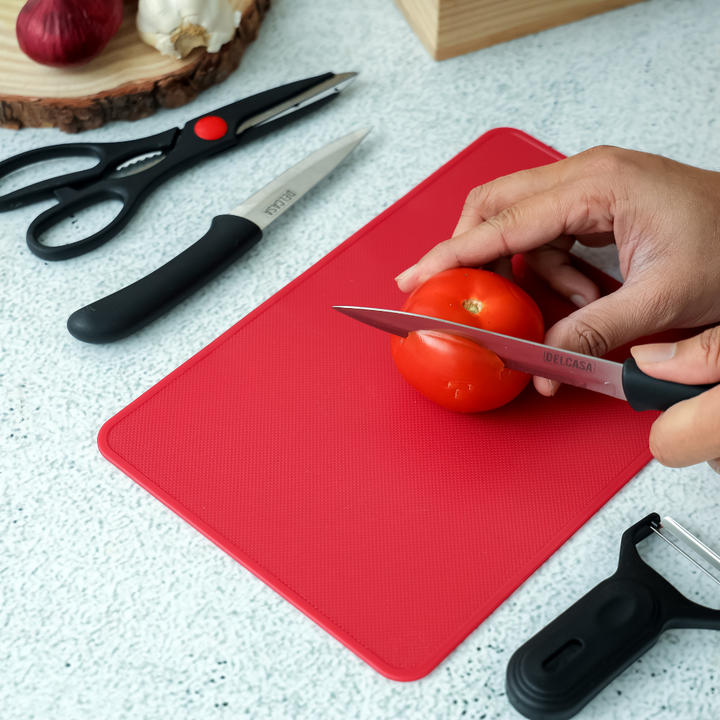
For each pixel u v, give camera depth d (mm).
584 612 645
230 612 708
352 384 843
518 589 714
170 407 828
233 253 916
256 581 725
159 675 676
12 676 678
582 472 777
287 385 842
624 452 788
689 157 1036
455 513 754
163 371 867
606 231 828
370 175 1040
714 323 839
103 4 974
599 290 896
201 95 1112
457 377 723
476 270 760
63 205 958
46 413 834
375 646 680
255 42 1184
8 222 982
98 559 740
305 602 703
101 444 802
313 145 1071
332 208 1008
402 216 982
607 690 655
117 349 883
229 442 804
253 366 857
